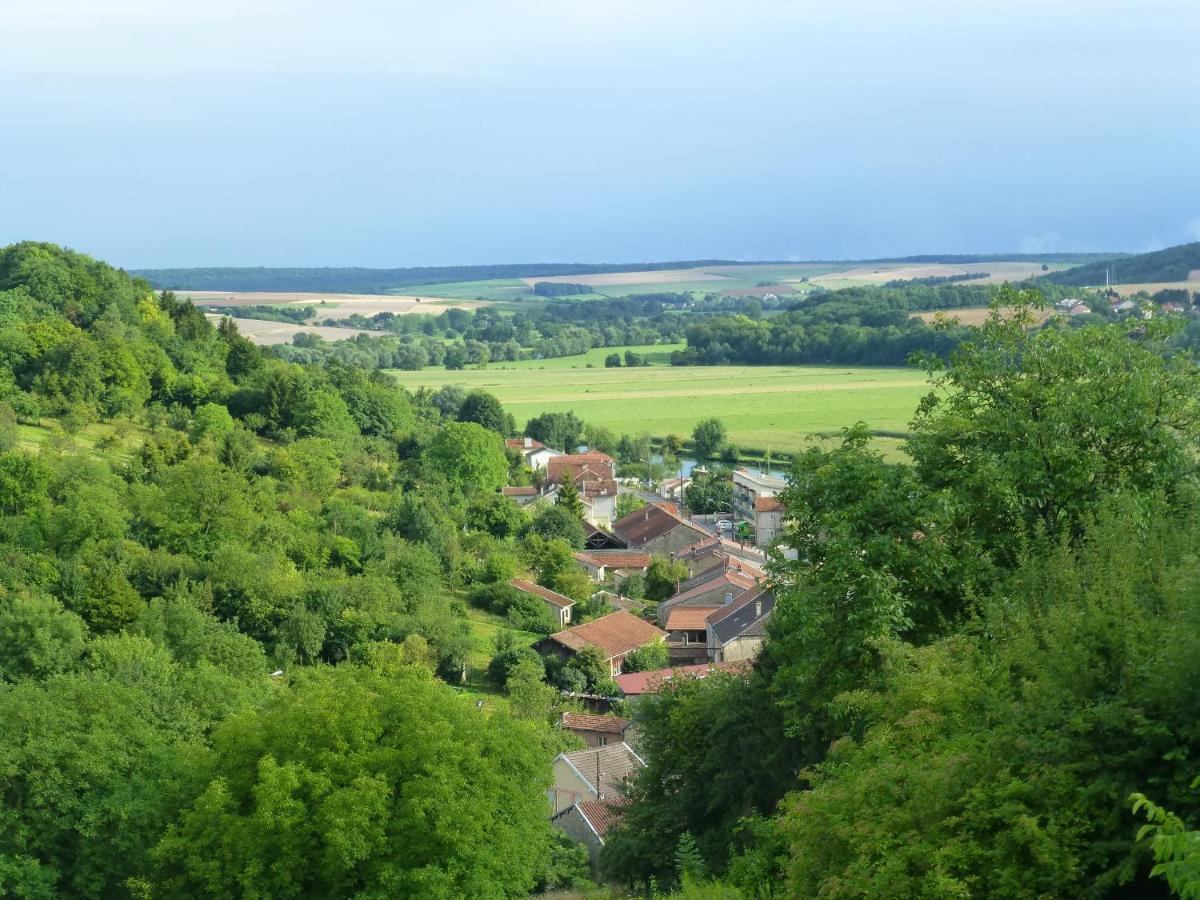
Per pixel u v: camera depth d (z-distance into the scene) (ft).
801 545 71.36
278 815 93.25
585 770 150.92
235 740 103.45
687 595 280.72
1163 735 35.58
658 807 90.94
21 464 257.75
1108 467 68.39
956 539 66.64
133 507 270.67
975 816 37.29
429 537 300.40
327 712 101.19
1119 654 39.09
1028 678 42.73
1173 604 40.09
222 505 262.88
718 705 89.92
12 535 238.07
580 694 220.84
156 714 128.57
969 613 61.57
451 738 100.68
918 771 39.93
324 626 228.02
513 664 222.28
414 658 217.15
